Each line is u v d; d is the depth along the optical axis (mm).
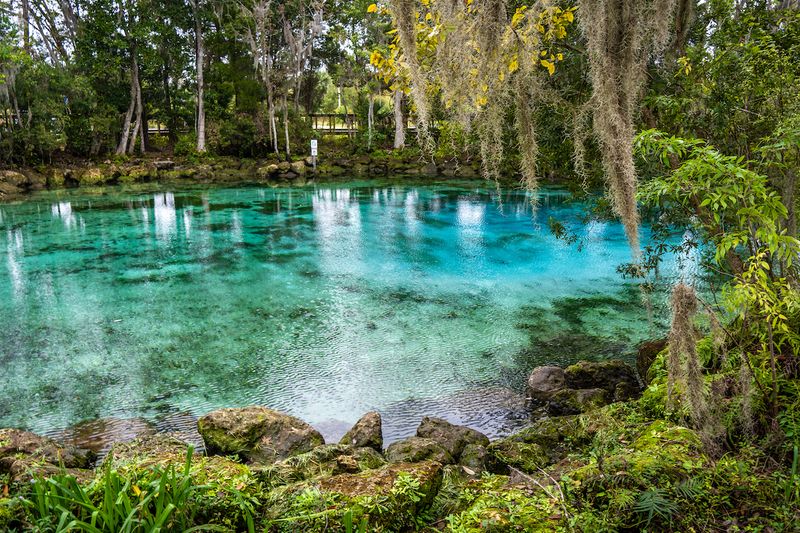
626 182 3951
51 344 8773
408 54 4375
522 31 4488
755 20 6527
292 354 8359
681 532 2887
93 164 31609
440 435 5582
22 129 28734
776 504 2988
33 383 7438
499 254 14469
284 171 33750
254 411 5723
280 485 3715
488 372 7676
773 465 3367
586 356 8133
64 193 26328
